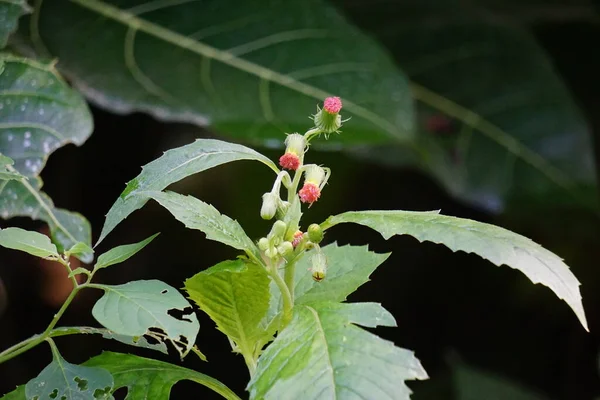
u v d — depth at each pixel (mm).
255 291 819
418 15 1432
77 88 1052
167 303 776
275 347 783
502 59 1401
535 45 1418
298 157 817
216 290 820
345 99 1083
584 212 1375
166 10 1087
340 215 812
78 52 1059
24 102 953
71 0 1070
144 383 835
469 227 795
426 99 1374
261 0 1106
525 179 1345
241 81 1084
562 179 1346
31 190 940
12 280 1356
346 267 860
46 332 812
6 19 972
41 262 1362
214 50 1088
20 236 798
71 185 1394
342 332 778
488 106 1372
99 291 1426
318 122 824
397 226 797
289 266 820
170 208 788
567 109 1376
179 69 1077
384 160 1329
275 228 804
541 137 1360
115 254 800
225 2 1103
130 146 1432
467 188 1326
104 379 805
